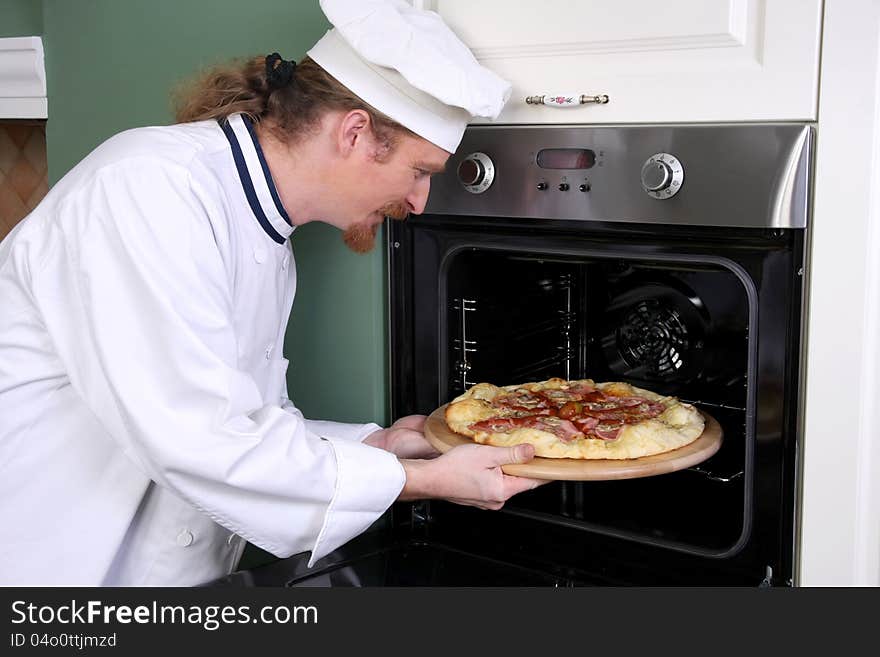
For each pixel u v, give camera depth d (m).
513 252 1.43
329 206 1.33
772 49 1.15
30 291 1.19
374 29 1.21
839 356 1.15
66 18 1.88
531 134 1.34
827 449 1.17
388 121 1.24
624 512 1.40
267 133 1.28
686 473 1.56
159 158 1.17
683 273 1.49
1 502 1.25
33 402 1.23
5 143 2.28
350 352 1.59
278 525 1.19
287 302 1.49
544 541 1.41
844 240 1.13
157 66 1.78
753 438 1.22
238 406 1.15
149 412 1.12
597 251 1.32
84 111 1.90
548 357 1.68
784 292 1.18
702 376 1.52
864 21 1.09
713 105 1.20
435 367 1.51
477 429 1.36
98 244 1.14
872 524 1.19
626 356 1.60
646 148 1.24
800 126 1.14
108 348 1.12
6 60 1.95
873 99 1.10
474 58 1.31
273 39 1.62
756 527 1.23
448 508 1.50
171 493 1.26
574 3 1.28
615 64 1.27
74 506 1.26
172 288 1.13
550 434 1.31
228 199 1.26
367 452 1.23
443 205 1.44
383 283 1.55
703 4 1.19
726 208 1.19
